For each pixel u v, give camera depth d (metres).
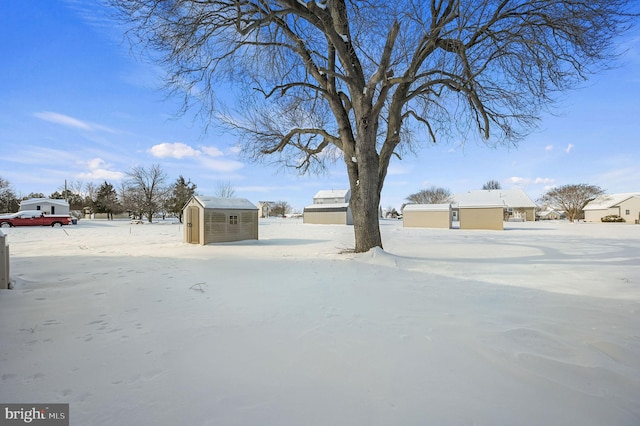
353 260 8.09
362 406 1.98
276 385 2.22
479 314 3.76
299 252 10.23
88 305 4.16
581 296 4.59
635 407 1.96
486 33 8.20
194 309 3.99
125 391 2.15
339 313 3.81
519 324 3.41
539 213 66.38
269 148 11.04
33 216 29.34
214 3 7.61
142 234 20.00
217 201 13.88
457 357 2.64
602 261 7.99
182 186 42.03
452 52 8.34
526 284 5.39
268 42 8.59
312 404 2.00
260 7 8.00
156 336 3.11
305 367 2.47
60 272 6.45
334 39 7.96
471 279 5.81
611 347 2.80
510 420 1.85
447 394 2.11
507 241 14.34
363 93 8.90
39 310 3.93
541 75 7.85
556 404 2.00
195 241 13.62
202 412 1.92
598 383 2.24
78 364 2.53
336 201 47.38
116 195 51.12
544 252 9.98
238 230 14.30
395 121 9.30
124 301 4.35
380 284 5.40
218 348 2.82
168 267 7.14
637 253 9.62
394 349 2.79
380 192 9.48
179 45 7.82
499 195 53.22
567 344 2.88
